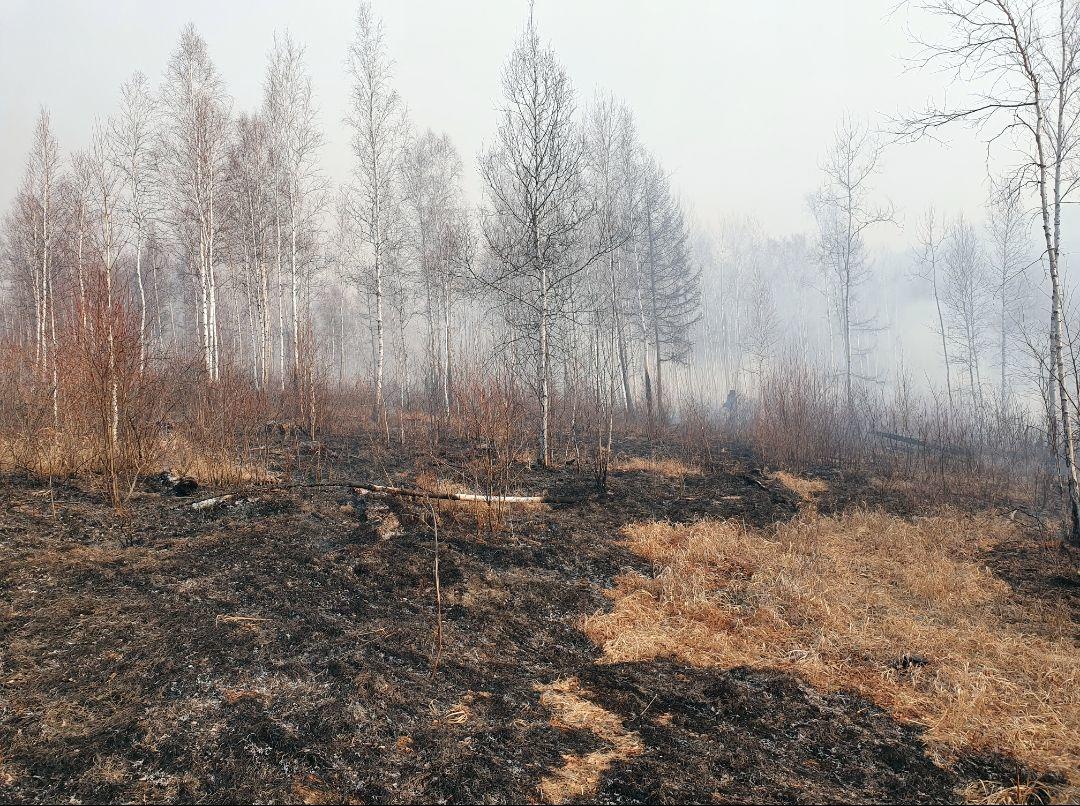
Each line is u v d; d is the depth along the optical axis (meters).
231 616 4.71
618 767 3.38
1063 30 8.66
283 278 24.05
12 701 3.44
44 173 15.72
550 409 12.83
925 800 3.23
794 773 3.44
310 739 3.34
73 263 15.34
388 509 7.80
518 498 8.80
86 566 5.33
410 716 3.69
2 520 6.02
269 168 19.16
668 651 5.01
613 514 8.86
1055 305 8.22
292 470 9.67
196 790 2.89
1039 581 6.73
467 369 14.12
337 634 4.63
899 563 7.30
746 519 9.13
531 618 5.48
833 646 5.07
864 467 14.21
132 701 3.54
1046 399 9.47
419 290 25.11
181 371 9.59
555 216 12.33
